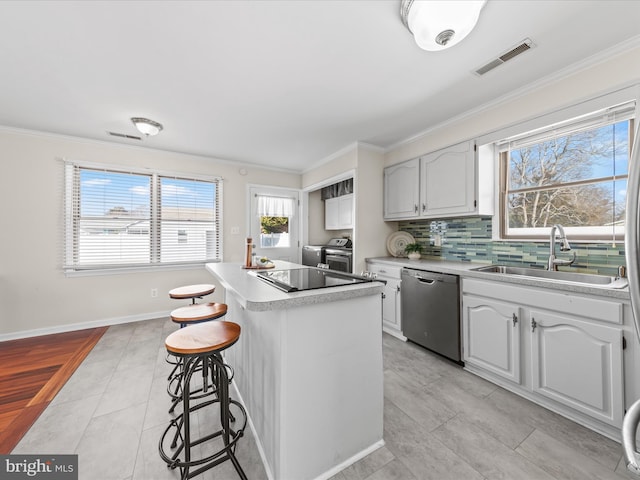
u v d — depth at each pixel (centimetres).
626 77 161
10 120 265
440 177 275
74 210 311
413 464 132
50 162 298
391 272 295
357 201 325
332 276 165
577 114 181
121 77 195
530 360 178
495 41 159
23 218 287
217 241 398
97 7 134
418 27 133
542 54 170
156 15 140
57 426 158
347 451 133
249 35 154
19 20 142
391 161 337
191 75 193
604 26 147
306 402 121
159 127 275
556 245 214
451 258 301
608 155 190
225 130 290
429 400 182
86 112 248
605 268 188
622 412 141
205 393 176
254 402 153
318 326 124
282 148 350
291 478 117
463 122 255
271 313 125
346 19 143
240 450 143
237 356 195
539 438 148
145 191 348
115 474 127
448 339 231
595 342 149
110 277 331
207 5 134
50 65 180
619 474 126
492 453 138
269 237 438
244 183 416
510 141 238
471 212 247
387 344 275
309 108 242
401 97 223
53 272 301
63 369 224
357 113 252
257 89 211
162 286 360
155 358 244
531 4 133
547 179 223
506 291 190
